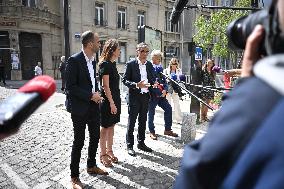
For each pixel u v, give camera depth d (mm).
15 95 637
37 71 20562
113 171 4164
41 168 4324
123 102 11648
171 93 7676
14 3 22625
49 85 655
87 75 3541
